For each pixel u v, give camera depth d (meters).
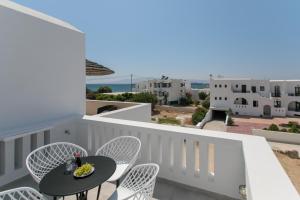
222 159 2.51
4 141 2.68
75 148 2.81
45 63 3.59
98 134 3.74
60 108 3.96
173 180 2.93
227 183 2.50
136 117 6.88
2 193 1.41
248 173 1.33
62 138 3.75
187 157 2.79
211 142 2.57
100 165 2.06
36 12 3.97
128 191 2.04
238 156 2.39
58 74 3.89
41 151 2.63
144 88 42.34
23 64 3.18
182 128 3.00
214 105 28.45
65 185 1.67
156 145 3.04
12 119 3.05
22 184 2.91
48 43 3.63
